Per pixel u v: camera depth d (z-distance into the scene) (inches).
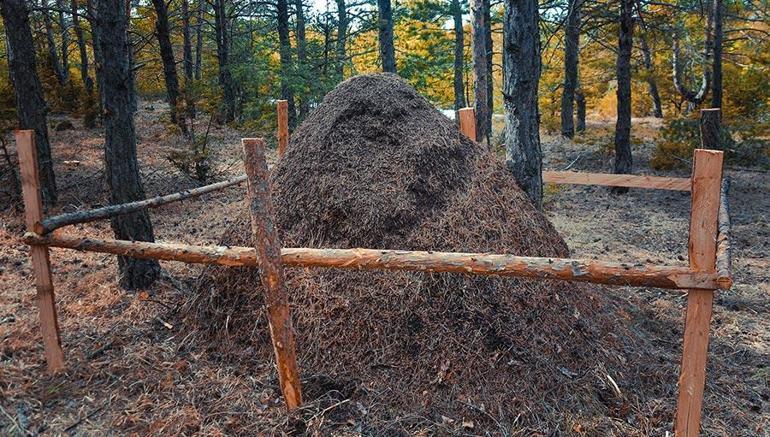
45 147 312.8
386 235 149.0
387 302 140.8
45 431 115.1
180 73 1045.2
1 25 750.5
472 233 152.0
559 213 365.4
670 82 733.3
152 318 169.3
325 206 155.8
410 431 118.0
